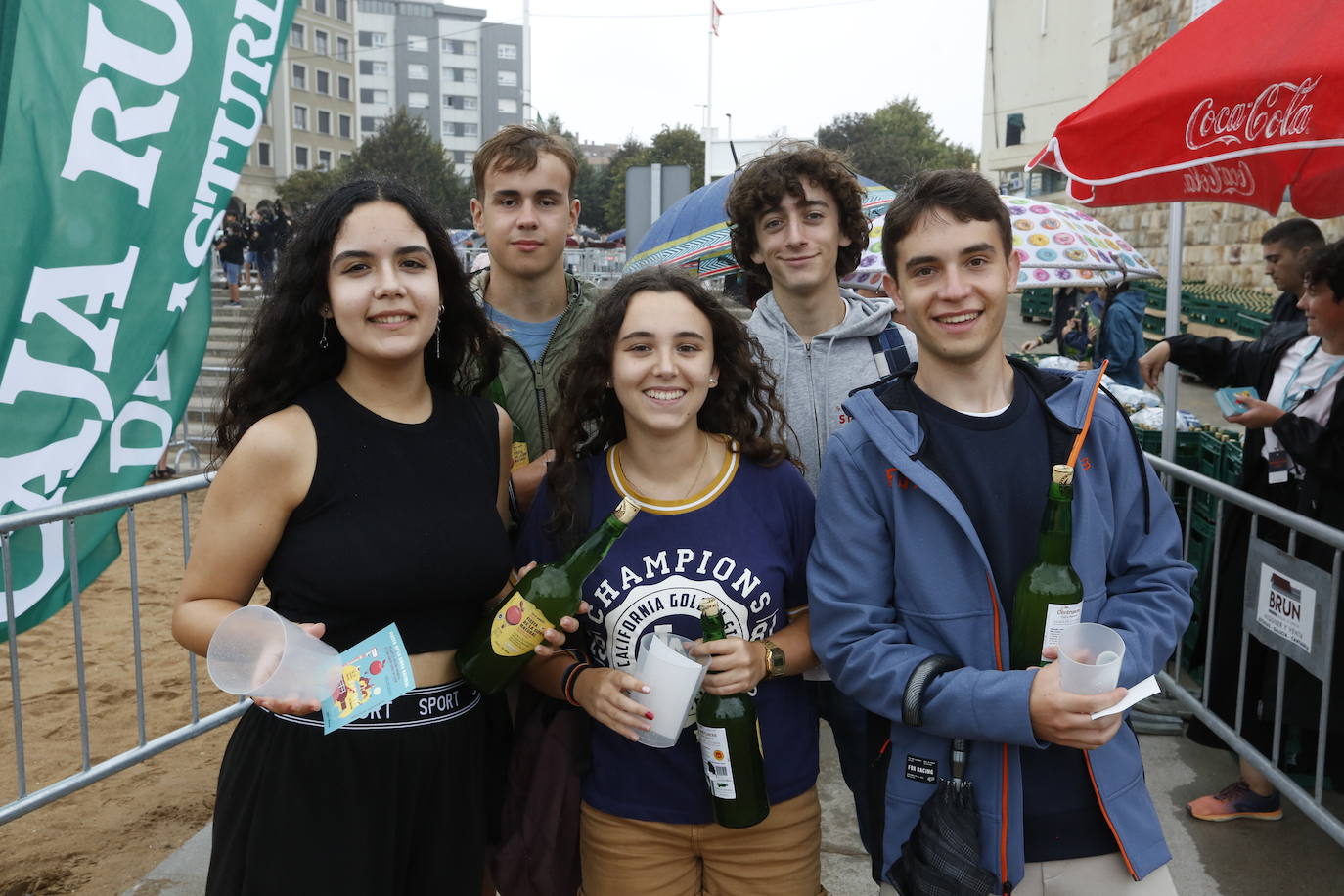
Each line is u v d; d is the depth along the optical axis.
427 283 1.79
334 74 71.50
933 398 1.84
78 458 3.55
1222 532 3.26
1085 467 1.77
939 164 56.25
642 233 9.37
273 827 1.72
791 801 1.99
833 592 1.84
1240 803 3.10
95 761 3.99
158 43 3.77
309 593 1.75
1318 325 3.17
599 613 1.93
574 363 2.05
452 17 107.25
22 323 3.39
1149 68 2.78
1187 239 17.59
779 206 2.51
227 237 16.84
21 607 3.33
